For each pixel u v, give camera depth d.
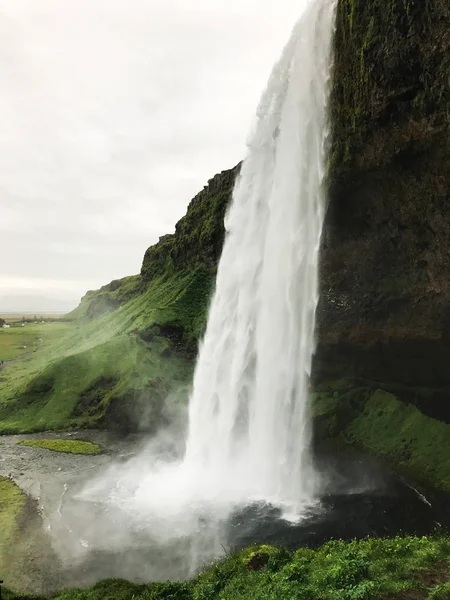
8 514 30.02
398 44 23.70
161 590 17.06
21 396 66.56
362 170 29.19
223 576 17.72
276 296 39.12
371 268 34.19
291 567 16.38
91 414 61.09
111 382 65.81
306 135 34.78
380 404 42.25
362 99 27.25
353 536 24.47
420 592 12.88
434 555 15.59
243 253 46.75
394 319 35.12
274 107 41.81
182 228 105.88
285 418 36.94
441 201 26.58
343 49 29.03
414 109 24.41
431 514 27.11
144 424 55.25
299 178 36.06
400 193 28.77
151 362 68.62
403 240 31.30
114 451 47.16
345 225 33.75
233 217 50.25
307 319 36.81
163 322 79.44
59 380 68.00
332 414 43.66
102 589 18.52
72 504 31.47
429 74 23.11
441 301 30.72
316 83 33.19
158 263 120.44
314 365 45.56
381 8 24.62
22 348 124.19
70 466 41.62
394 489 31.50
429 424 37.09
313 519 27.05
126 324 90.75
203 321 78.75
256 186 45.44
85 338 102.75
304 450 37.78
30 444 50.44
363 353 40.28
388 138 26.56
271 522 26.86
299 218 36.56
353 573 14.28
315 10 33.25
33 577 21.97
